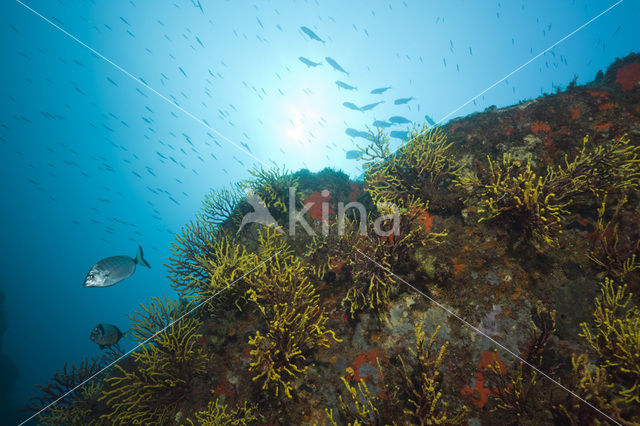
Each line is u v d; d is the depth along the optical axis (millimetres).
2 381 23688
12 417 21984
